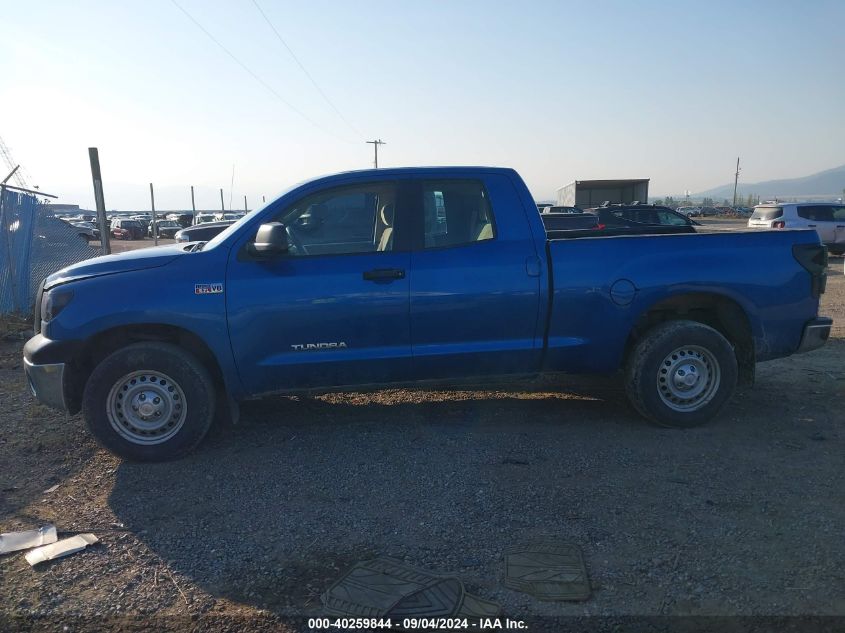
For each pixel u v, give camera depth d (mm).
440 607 2941
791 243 5184
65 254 12047
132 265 4660
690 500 3932
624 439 4941
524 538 3533
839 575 3143
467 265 4781
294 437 5102
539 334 4930
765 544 3430
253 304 4602
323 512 3883
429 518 3779
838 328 9375
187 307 4559
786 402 5805
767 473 4301
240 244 4707
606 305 4930
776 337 5219
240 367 4688
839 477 4223
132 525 3775
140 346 4551
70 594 3115
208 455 4789
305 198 4832
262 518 3826
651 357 5004
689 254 5031
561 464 4488
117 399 4598
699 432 5070
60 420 5570
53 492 4219
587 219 15992
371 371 4824
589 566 3266
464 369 4934
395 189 4859
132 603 3035
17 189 10188
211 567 3322
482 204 4934
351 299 4664
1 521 3842
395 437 5062
